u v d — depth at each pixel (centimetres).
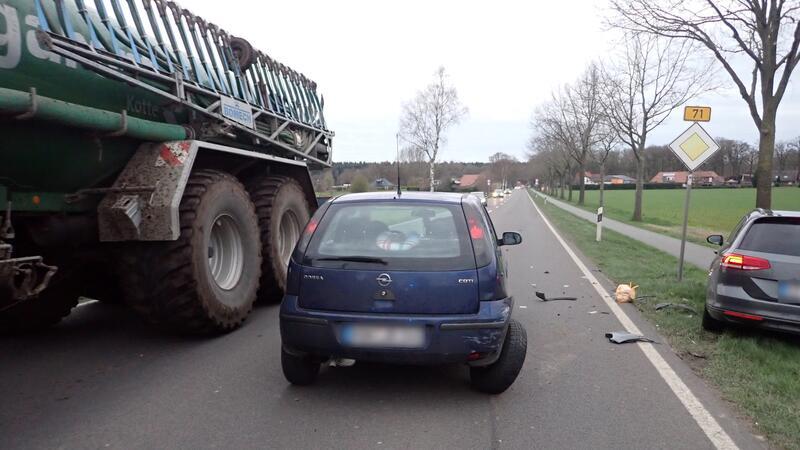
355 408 429
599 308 809
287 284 445
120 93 508
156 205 511
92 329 643
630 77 2564
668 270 1191
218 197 589
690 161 1044
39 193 470
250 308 653
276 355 550
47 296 592
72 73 450
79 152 477
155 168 528
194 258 544
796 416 423
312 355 435
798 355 580
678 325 703
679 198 7394
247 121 720
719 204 5897
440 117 4709
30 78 413
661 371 529
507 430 396
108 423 395
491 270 429
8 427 388
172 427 390
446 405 439
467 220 452
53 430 384
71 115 425
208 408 424
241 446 365
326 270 428
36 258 414
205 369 509
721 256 655
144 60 531
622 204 5962
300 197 862
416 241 438
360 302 418
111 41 489
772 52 1227
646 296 886
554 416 422
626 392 474
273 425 396
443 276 416
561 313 777
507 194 10231
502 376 448
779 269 591
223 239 635
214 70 661
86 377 486
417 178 4962
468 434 388
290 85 892
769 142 1262
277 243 775
